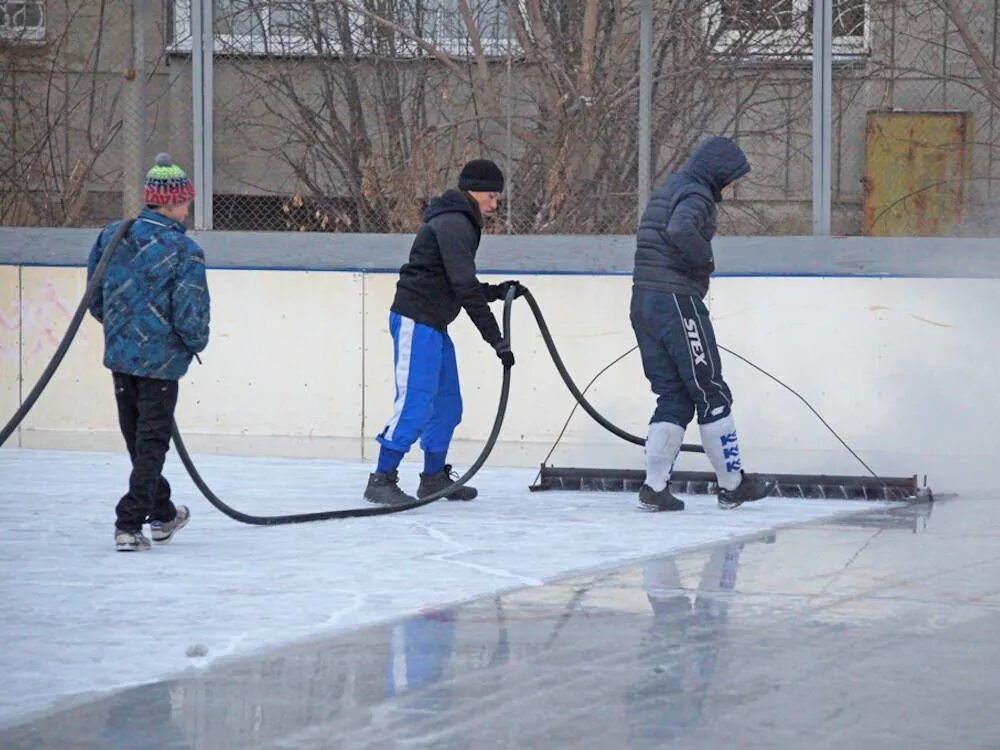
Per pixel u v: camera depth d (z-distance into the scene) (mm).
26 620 11211
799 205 24359
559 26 24859
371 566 13406
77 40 25703
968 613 11297
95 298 14375
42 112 25938
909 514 16562
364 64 25469
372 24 25391
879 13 24312
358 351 24281
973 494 18266
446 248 16469
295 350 24438
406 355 16828
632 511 16828
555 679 9484
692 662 9883
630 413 23422
